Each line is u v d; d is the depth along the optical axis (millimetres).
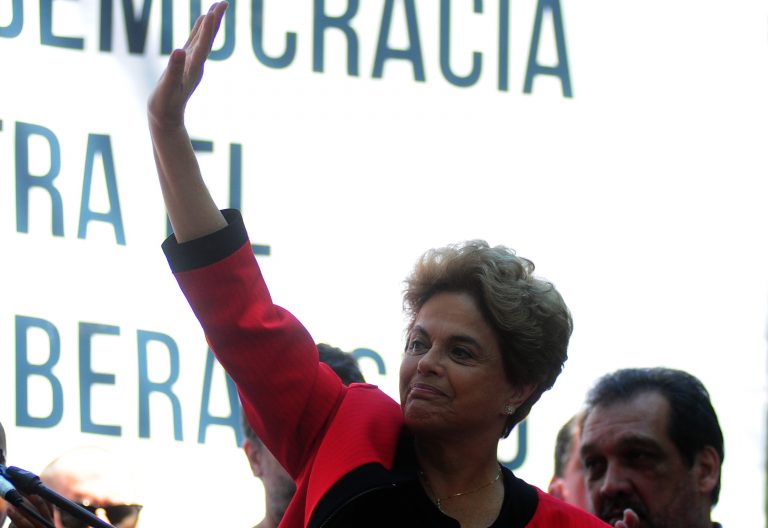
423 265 5234
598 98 9281
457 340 5066
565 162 9164
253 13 8688
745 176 9398
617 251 9180
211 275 4949
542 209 9094
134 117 8398
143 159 8375
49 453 8055
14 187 8164
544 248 9078
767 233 9367
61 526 7594
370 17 8891
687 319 9211
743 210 9367
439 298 5148
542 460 8867
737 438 9172
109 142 8336
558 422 8914
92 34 8391
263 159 8641
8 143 8188
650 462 7371
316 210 8680
